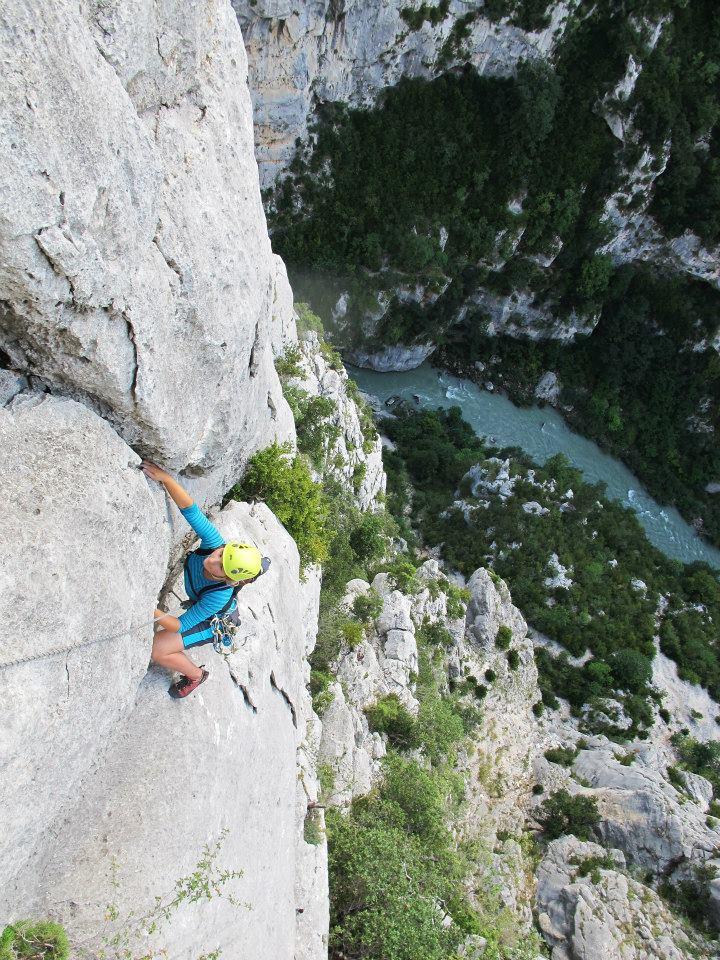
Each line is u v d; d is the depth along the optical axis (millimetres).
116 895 7352
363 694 24609
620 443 67312
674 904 31984
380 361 62281
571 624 49469
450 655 34812
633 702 46531
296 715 12766
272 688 11453
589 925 29000
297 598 13125
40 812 6594
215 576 7824
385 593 31562
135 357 7238
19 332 6320
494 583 40938
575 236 61406
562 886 30672
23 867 6801
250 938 9453
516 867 30562
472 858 27172
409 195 56000
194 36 7887
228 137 8953
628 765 38750
